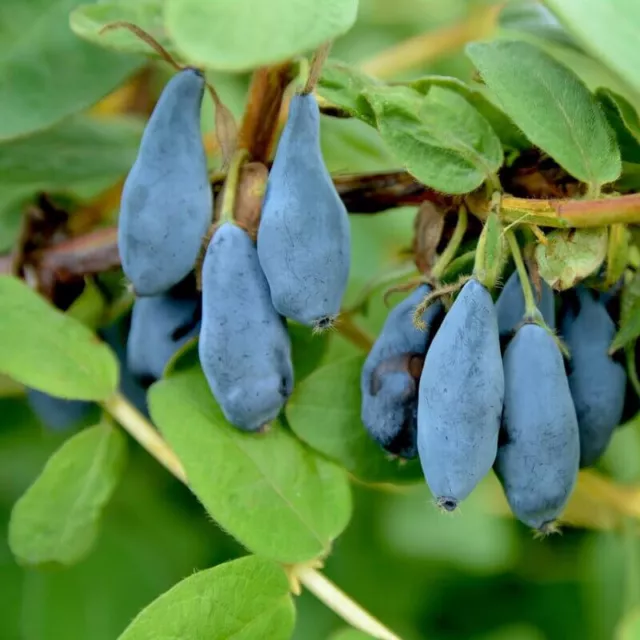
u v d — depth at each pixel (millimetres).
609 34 195
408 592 298
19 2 231
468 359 197
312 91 203
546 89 211
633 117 215
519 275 206
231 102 275
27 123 229
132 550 285
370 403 210
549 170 217
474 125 212
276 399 208
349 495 217
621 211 205
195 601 204
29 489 221
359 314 249
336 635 211
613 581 280
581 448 215
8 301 220
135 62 233
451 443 197
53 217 249
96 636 279
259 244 203
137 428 222
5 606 278
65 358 219
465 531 300
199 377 215
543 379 201
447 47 274
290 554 211
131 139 261
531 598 302
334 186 216
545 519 204
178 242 205
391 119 210
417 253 224
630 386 221
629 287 216
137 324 218
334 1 187
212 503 210
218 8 185
